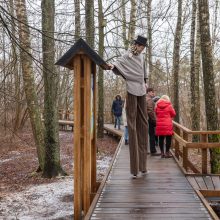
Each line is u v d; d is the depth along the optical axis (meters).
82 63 7.08
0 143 19.02
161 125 11.34
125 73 7.86
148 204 6.76
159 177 8.83
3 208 9.58
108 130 24.23
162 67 29.00
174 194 7.41
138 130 8.58
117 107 23.02
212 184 8.23
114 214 6.26
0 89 9.91
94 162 7.98
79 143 7.04
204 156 9.23
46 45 11.94
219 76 28.14
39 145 13.46
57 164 12.85
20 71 15.52
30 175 13.20
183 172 9.16
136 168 8.56
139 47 7.80
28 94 13.62
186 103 36.50
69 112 34.28
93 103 7.73
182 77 34.81
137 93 8.01
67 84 29.19
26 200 10.23
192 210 6.45
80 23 15.91
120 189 7.75
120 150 13.24
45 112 12.75
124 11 20.86
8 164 15.67
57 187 11.41
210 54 10.48
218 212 7.68
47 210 9.45
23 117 24.70
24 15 11.98
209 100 10.46
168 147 11.57
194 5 19.27
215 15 27.59
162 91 34.16
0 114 13.32
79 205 7.07
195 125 18.94
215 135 10.17
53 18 11.92
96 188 8.31
